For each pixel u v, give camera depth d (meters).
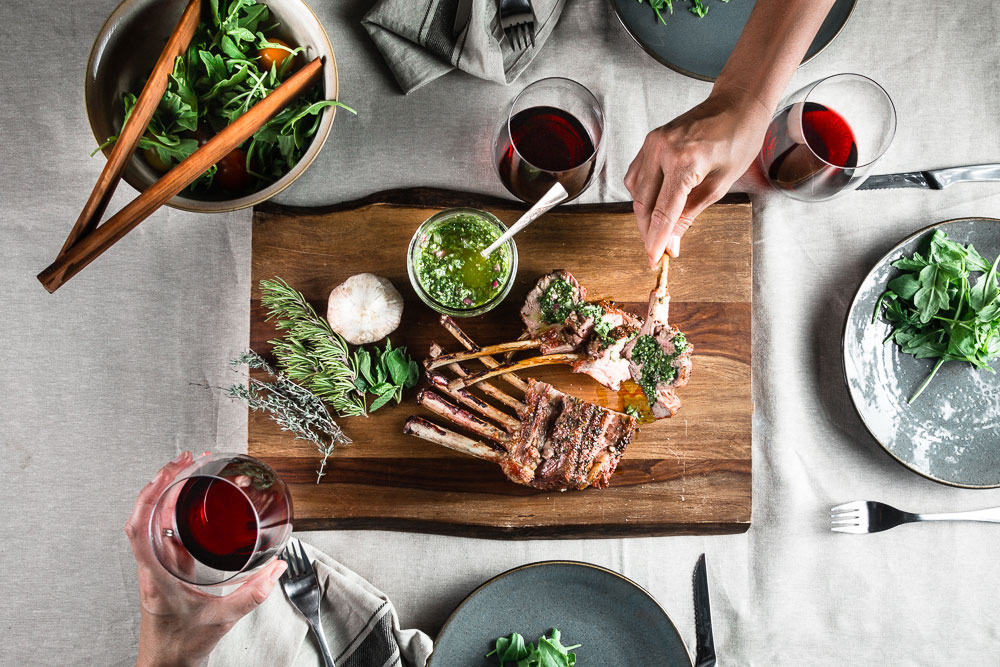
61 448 1.07
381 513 1.04
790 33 0.89
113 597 1.06
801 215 1.08
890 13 1.09
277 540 0.93
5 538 1.06
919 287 1.02
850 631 1.06
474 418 1.02
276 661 1.01
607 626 1.03
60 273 0.90
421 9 1.04
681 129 0.92
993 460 1.04
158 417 1.07
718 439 1.05
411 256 1.01
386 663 1.01
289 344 1.05
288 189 1.07
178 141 0.96
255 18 0.97
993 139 1.09
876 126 1.05
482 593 1.02
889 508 1.06
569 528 1.05
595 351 1.01
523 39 1.05
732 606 1.06
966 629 1.06
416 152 1.08
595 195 1.08
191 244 1.07
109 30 0.95
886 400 1.05
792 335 1.08
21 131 1.07
